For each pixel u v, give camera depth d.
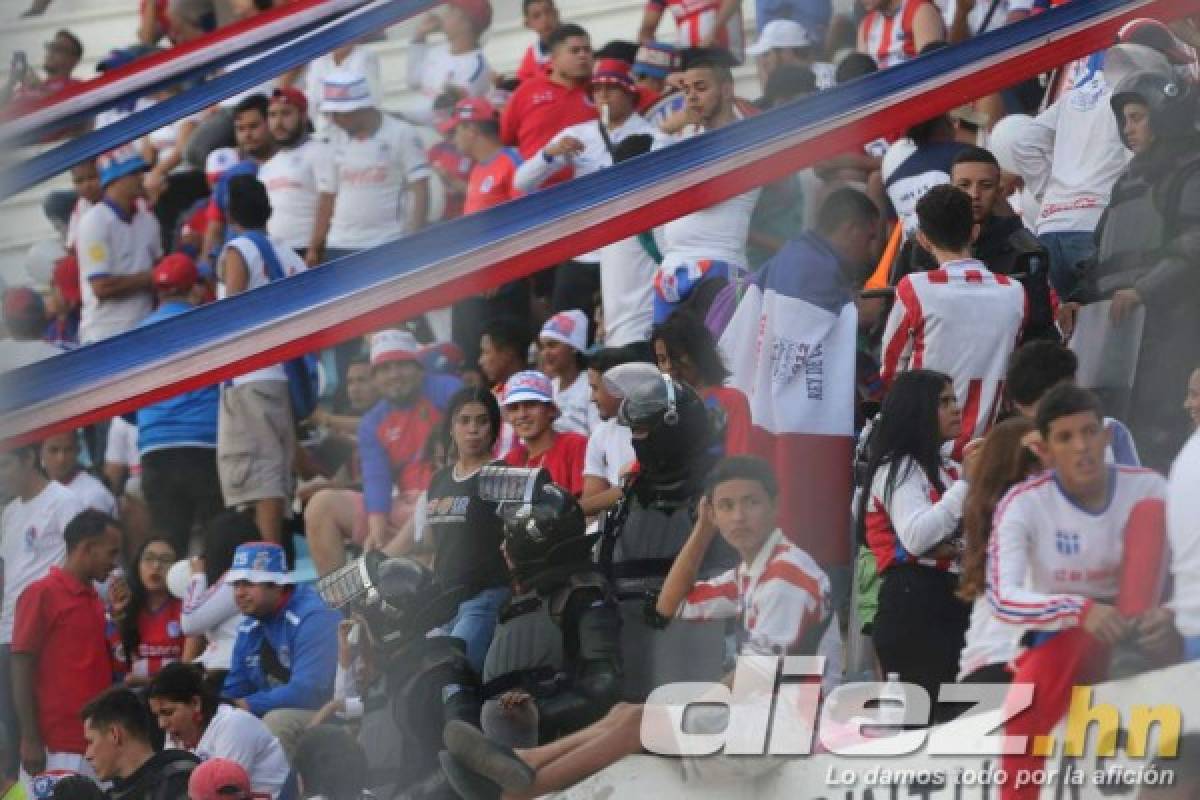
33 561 29.48
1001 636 19.50
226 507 31.14
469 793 20.50
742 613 20.34
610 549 21.12
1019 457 19.56
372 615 21.98
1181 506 18.72
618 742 20.20
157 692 25.44
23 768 27.95
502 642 21.02
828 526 22.69
